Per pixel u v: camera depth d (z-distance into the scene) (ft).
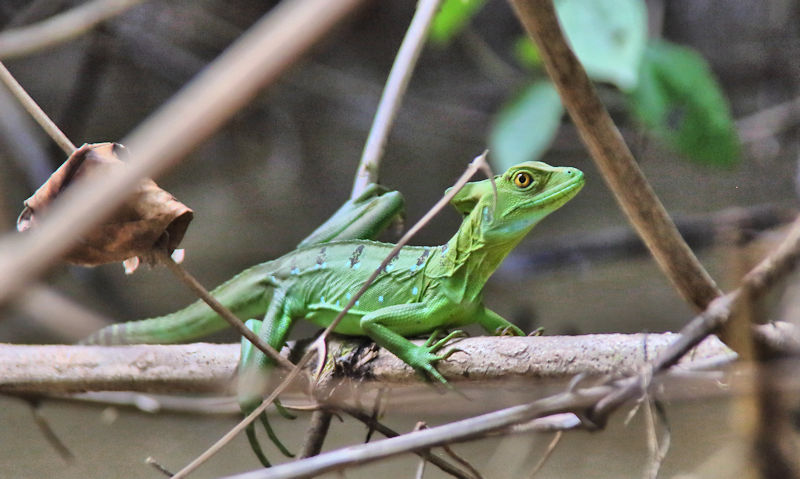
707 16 85.81
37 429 41.27
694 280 13.50
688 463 28.43
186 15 85.51
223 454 38.52
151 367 24.66
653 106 31.83
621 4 25.29
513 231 22.77
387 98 31.89
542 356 19.66
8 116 60.95
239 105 3.51
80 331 10.94
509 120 34.14
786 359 10.21
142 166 3.56
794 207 43.86
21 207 58.70
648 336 18.92
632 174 12.44
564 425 19.38
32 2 75.82
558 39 10.34
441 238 82.58
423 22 32.24
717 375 15.08
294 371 18.31
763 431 9.55
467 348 21.01
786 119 71.00
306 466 14.37
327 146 103.24
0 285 3.41
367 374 22.75
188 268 74.43
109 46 76.89
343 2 3.49
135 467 36.09
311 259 25.79
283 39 3.47
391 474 34.24
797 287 11.21
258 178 99.40
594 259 67.72
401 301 23.86
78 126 78.13
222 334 55.11
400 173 99.40
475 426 14.76
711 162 33.47
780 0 81.15
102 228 15.05
